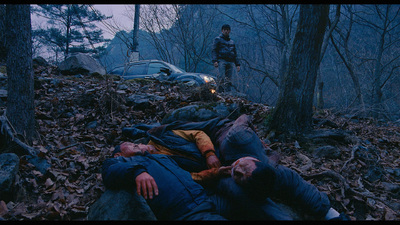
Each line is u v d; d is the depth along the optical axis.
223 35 7.87
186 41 15.56
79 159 3.27
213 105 3.81
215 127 2.95
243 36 20.61
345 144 3.97
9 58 3.21
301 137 3.92
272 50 19.20
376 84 12.59
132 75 9.03
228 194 2.13
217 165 2.50
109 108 4.68
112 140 3.85
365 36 18.72
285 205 2.28
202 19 16.94
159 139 2.83
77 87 5.87
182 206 2.12
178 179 2.26
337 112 6.12
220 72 7.64
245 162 2.11
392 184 3.12
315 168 3.36
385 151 4.04
